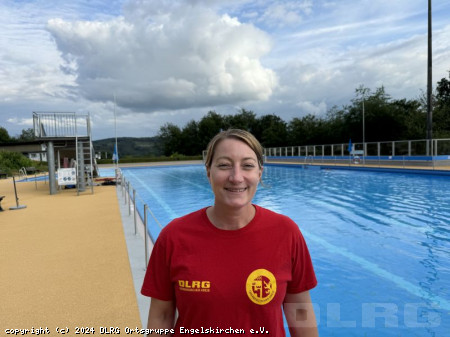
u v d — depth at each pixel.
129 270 4.88
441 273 5.49
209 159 1.36
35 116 14.18
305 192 15.77
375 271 5.62
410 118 39.38
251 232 1.29
